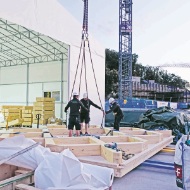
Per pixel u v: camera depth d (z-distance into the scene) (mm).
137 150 5676
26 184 3402
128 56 27906
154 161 5945
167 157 6965
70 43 11648
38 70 19328
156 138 7273
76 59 12227
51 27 10180
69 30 11547
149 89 35562
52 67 18641
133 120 13977
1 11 7699
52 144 5371
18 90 20453
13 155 3363
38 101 15320
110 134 8297
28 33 14047
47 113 15273
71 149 5266
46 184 3041
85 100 8641
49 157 3297
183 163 3412
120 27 28047
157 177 5016
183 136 3992
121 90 27344
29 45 16359
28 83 19844
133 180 4809
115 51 40531
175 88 36625
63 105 17938
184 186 3373
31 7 8992
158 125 12180
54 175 3053
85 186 2973
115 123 9016
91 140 6363
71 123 7723
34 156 3498
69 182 3008
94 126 10141
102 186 3164
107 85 36969
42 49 17094
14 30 13516
